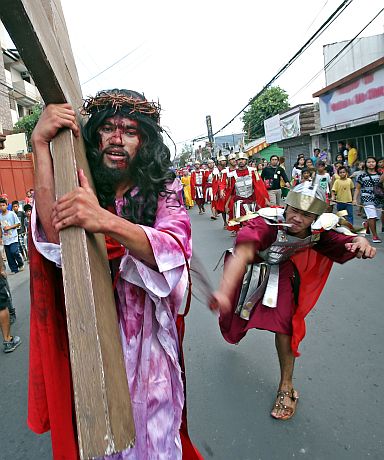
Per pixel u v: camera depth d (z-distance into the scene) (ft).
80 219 3.92
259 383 11.25
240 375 11.73
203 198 53.83
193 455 6.40
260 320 9.82
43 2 4.80
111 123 5.47
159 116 5.87
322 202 9.15
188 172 70.59
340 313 15.26
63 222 3.92
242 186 30.73
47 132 4.42
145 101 5.67
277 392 10.70
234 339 10.49
